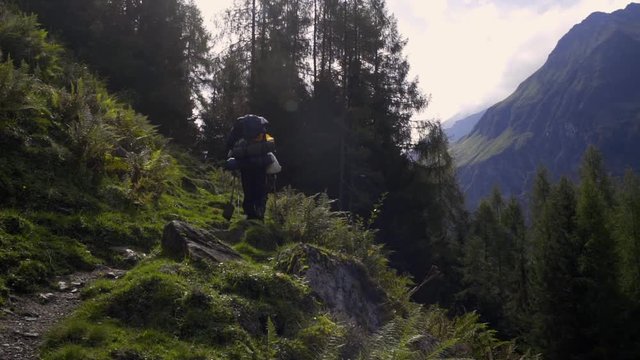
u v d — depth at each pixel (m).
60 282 5.19
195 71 25.56
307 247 6.70
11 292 4.72
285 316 5.09
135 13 22.58
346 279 6.77
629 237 31.69
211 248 6.04
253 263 6.47
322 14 29.75
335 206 25.69
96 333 4.07
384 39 29.31
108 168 8.31
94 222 6.69
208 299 4.74
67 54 14.91
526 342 26.97
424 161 29.95
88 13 19.77
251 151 8.52
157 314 4.47
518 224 47.47
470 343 8.24
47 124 7.90
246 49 28.66
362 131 25.84
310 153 25.98
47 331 4.19
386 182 28.58
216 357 4.14
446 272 31.75
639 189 39.59
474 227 46.22
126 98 18.38
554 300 25.62
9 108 7.28
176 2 23.55
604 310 24.16
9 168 6.57
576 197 31.84
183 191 11.09
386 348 4.13
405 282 9.18
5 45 10.00
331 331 4.92
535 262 28.70
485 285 38.62
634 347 24.11
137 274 5.11
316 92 28.50
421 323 5.72
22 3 17.34
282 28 28.61
